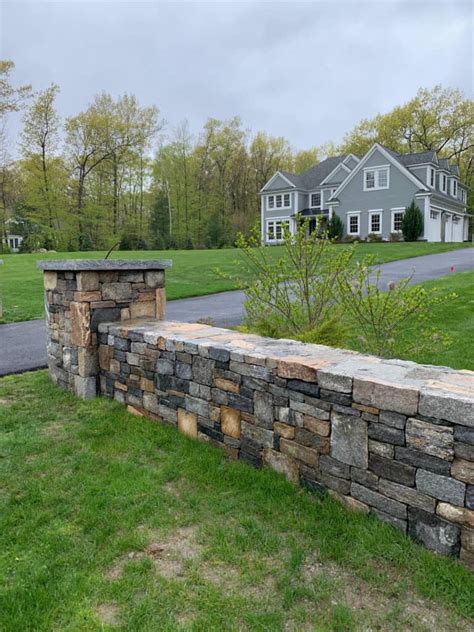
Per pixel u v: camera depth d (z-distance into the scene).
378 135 36.69
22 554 1.97
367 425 2.02
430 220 24.39
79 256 18.39
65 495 2.43
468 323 5.86
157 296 4.30
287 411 2.38
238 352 2.63
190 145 36.72
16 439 3.12
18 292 10.41
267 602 1.67
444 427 1.75
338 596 1.69
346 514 2.12
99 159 30.39
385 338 3.82
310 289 4.14
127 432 3.20
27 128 27.33
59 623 1.61
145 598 1.70
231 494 2.39
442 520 1.79
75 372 4.00
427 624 1.55
